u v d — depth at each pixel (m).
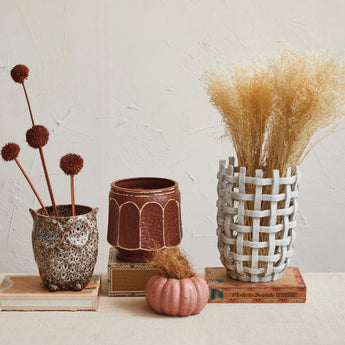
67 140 1.77
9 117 1.74
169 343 1.04
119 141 1.77
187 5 1.70
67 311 1.16
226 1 1.70
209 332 1.07
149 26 1.71
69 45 1.71
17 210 1.81
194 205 1.82
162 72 1.73
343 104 1.10
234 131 1.17
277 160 1.15
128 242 1.20
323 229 1.86
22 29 1.70
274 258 1.18
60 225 1.12
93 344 1.03
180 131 1.77
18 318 1.13
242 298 1.20
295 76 1.08
